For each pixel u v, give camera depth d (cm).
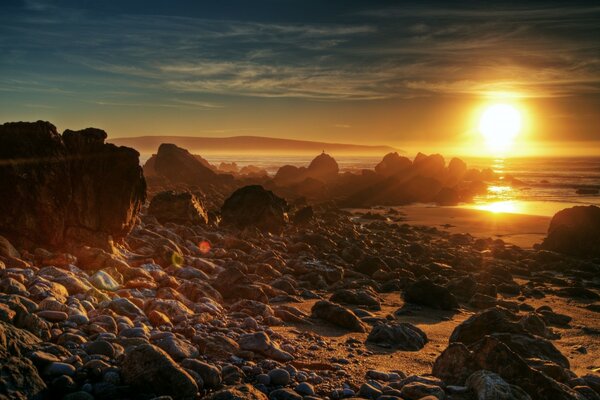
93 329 815
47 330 767
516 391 689
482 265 2392
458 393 720
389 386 751
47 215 1309
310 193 6125
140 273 1240
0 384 584
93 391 636
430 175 7719
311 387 726
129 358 670
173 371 656
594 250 2923
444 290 1520
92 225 1398
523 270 2302
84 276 1147
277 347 884
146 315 981
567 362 952
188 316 997
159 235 1781
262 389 708
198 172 6109
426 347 1054
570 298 1806
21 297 850
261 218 2722
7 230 1267
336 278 1764
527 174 10012
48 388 623
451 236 3353
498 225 3975
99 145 1436
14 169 1276
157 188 4722
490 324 1034
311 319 1187
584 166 13350
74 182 1388
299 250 2222
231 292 1311
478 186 6844
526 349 952
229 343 841
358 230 3488
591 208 3297
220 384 707
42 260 1223
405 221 4319
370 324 1228
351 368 853
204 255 1778
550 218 4275
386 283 1783
